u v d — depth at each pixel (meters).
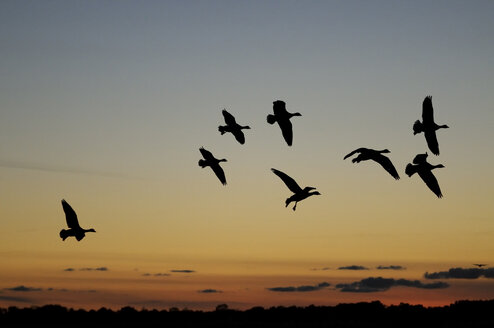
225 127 37.19
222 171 37.31
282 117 35.06
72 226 33.34
